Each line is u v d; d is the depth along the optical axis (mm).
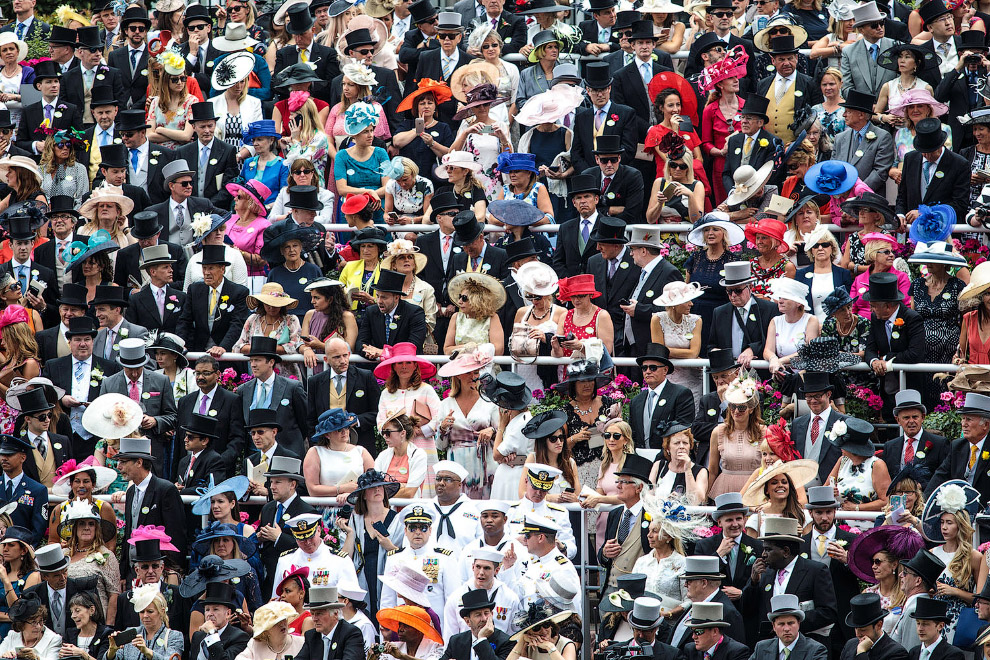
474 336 59406
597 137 64688
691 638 47875
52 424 57844
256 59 74812
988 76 68312
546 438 53281
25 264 65000
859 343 57281
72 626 51906
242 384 57781
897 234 62281
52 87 74188
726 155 66750
